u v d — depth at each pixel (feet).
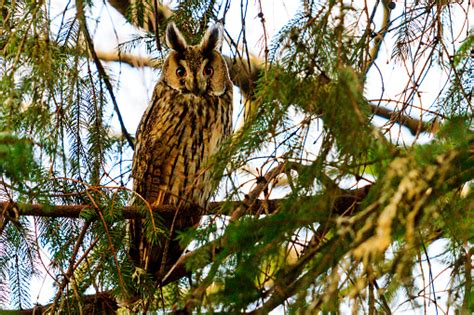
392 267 19.71
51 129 25.35
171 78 40.63
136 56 35.70
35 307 29.27
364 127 19.99
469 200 20.54
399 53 29.37
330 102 20.27
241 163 23.03
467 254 20.51
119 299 29.53
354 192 23.80
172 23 36.88
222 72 41.19
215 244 21.88
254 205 26.45
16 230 30.68
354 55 23.86
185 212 34.94
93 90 30.04
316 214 20.35
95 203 28.22
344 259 18.99
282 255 21.62
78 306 29.35
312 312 19.10
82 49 27.63
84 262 30.73
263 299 20.83
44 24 25.48
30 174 24.64
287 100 21.76
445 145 20.75
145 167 39.73
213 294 20.66
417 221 18.66
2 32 28.12
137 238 35.86
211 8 35.70
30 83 24.68
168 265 36.76
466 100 25.16
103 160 30.78
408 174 18.25
